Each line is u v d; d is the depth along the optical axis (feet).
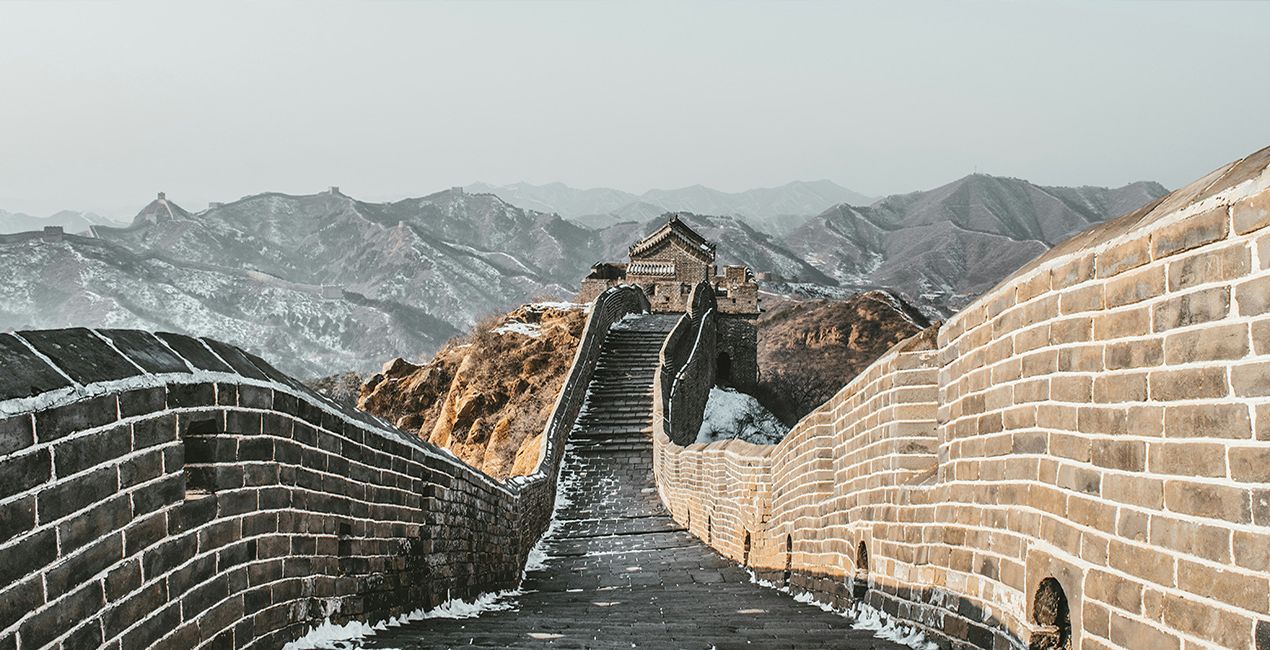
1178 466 12.92
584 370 97.35
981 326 20.62
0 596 11.04
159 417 14.87
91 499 12.96
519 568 48.57
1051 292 16.94
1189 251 12.80
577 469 81.10
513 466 86.33
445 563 31.96
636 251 203.51
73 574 12.49
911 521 24.06
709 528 57.82
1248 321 11.66
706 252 205.36
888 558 25.75
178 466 15.44
